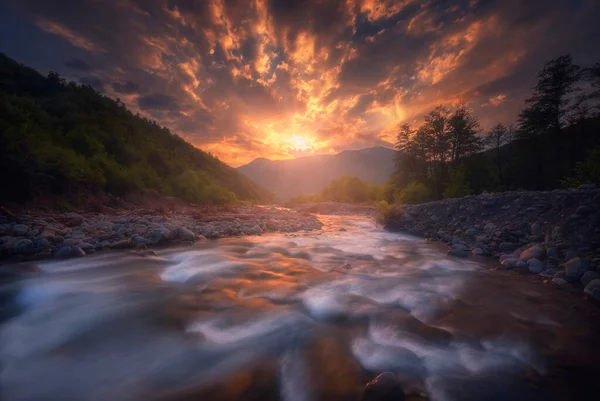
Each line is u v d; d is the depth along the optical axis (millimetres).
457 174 21906
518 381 2824
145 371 2969
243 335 3635
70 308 4301
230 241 9555
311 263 7039
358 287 5332
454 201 12617
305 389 2652
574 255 6191
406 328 3838
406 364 3062
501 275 6180
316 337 3576
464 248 8406
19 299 4578
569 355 3271
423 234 11242
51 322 3918
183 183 22328
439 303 4664
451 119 27000
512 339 3605
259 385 2727
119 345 3420
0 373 2934
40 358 3189
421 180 31266
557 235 7191
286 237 10820
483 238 8828
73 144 15539
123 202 14648
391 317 4148
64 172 11570
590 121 20984
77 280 5395
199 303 4535
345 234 11820
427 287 5387
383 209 14297
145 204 16156
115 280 5457
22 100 15258
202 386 2729
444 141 27719
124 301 4555
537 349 3393
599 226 6652
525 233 8289
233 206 23516
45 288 4969
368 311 4320
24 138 10984
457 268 6723
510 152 25391
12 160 9547
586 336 3689
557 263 6309
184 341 3496
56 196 11055
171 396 2604
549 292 5195
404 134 31828
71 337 3588
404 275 6133
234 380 2807
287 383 2758
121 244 7711
